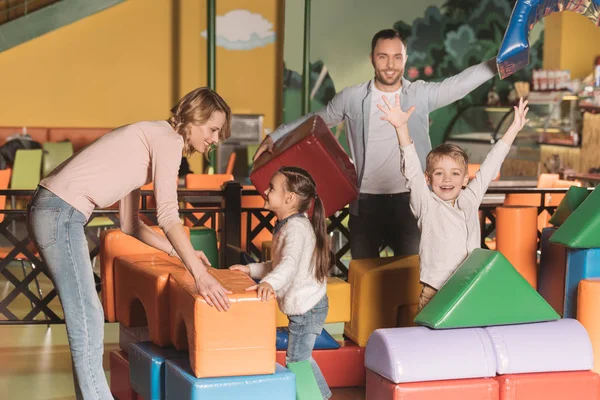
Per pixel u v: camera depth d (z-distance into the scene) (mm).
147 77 11125
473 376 2896
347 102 4055
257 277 3312
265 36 11430
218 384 2643
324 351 3615
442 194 3320
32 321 4559
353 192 3625
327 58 11219
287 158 3557
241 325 2684
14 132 10523
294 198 3109
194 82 11273
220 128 2838
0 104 10742
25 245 4539
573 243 3338
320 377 3215
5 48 10445
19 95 10781
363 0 11234
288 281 3021
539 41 11672
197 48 11242
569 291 3445
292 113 11266
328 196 3613
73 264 2738
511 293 3020
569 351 2967
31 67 10781
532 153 10836
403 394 2824
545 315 3039
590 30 11883
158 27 11109
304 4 10969
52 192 2725
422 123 3979
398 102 3238
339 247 7793
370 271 3629
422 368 2842
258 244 5020
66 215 2717
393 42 3885
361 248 4070
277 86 11523
